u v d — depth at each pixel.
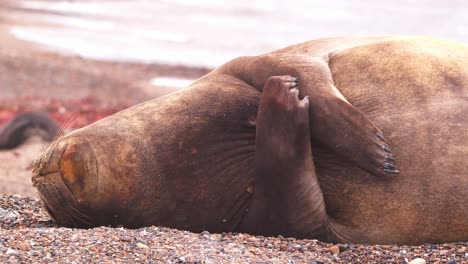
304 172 27.12
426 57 29.19
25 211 30.69
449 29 145.75
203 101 29.02
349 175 28.06
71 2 170.38
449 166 27.30
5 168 51.34
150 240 26.12
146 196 27.72
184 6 169.62
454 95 28.22
